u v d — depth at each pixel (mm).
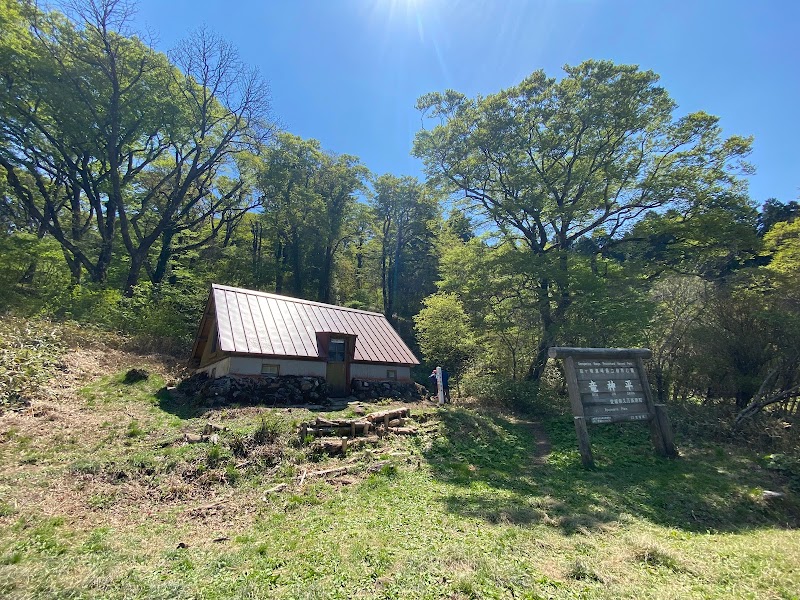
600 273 18422
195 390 13094
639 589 3834
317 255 38781
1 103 20219
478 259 20250
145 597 3631
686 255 18312
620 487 8156
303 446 8602
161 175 30016
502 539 4996
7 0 20109
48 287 18500
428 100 21281
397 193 39969
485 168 20469
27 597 3545
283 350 13945
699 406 14781
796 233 17359
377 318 18641
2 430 8078
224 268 31094
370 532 5113
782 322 13578
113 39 22500
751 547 5262
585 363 10539
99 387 11938
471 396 18594
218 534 5199
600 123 17953
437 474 8188
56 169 24062
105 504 5895
